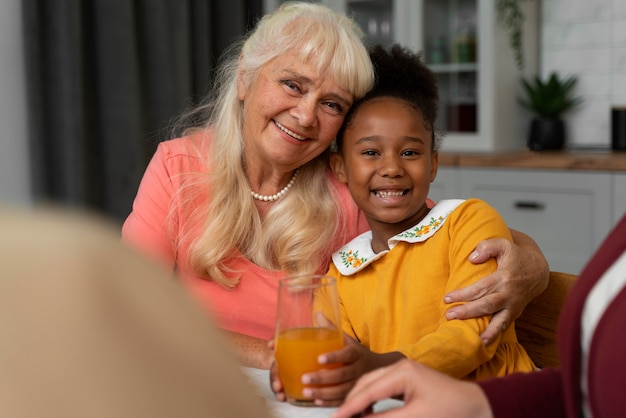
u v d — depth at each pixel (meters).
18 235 0.15
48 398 0.14
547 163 2.86
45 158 2.54
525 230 2.95
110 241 0.16
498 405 0.71
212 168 1.37
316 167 1.42
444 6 3.27
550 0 3.37
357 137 1.28
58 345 0.14
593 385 0.59
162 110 2.82
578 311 0.61
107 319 0.15
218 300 1.36
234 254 1.36
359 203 1.30
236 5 3.13
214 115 1.48
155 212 1.38
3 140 2.53
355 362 0.85
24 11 2.45
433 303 1.18
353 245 1.34
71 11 2.52
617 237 0.61
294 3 1.35
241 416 0.15
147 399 0.14
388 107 1.27
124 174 2.69
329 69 1.25
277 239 1.37
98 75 2.66
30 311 0.14
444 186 3.12
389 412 0.71
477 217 1.20
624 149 3.05
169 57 2.86
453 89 3.31
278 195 1.40
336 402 0.84
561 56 3.37
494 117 3.21
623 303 0.56
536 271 1.11
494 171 2.99
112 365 0.14
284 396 0.89
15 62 2.54
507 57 3.29
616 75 3.25
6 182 2.55
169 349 0.15
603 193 2.77
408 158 1.26
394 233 1.30
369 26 3.43
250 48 1.33
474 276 1.11
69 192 2.57
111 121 2.66
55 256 0.15
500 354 1.10
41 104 2.51
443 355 0.98
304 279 0.86
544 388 0.74
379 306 1.22
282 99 1.27
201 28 3.01
